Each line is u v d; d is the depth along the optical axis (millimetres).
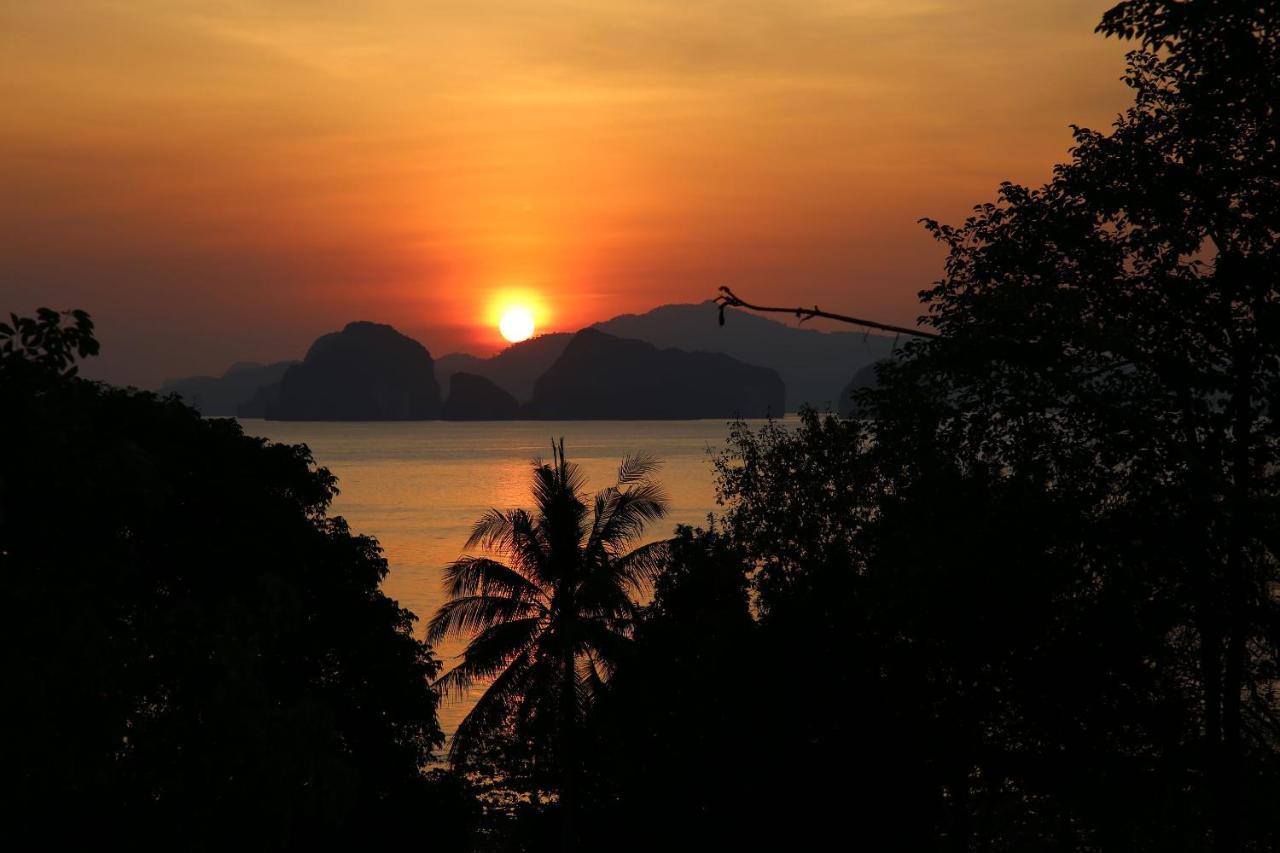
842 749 23984
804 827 24109
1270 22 13172
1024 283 14609
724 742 24719
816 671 24141
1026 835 25234
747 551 30375
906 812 24062
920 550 15648
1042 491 14914
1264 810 15727
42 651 11875
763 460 31469
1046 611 18938
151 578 26375
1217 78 13680
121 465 12531
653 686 27625
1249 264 13781
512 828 40375
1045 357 13555
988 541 15156
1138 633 17516
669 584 30859
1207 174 13977
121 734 12852
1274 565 14938
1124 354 13609
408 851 30406
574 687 37469
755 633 25453
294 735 14109
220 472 30031
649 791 26609
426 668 32719
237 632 14625
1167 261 14445
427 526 166750
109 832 13352
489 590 39438
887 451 15922
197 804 13531
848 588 24531
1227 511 13602
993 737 22750
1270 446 14055
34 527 12281
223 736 13625
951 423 15312
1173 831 18719
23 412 11938
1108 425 14281
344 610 31031
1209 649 15633
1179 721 18812
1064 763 20969
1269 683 16344
